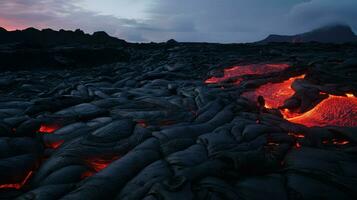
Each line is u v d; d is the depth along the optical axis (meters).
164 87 14.68
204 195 4.71
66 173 5.77
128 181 5.43
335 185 5.25
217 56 27.33
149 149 6.52
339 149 7.41
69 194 4.89
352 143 7.82
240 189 5.17
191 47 33.41
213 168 5.55
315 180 5.45
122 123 7.77
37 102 10.30
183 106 10.95
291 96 12.79
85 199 4.73
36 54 26.44
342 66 16.20
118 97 11.91
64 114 9.34
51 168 6.00
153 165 5.82
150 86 15.05
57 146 7.50
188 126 8.03
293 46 30.91
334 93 12.05
